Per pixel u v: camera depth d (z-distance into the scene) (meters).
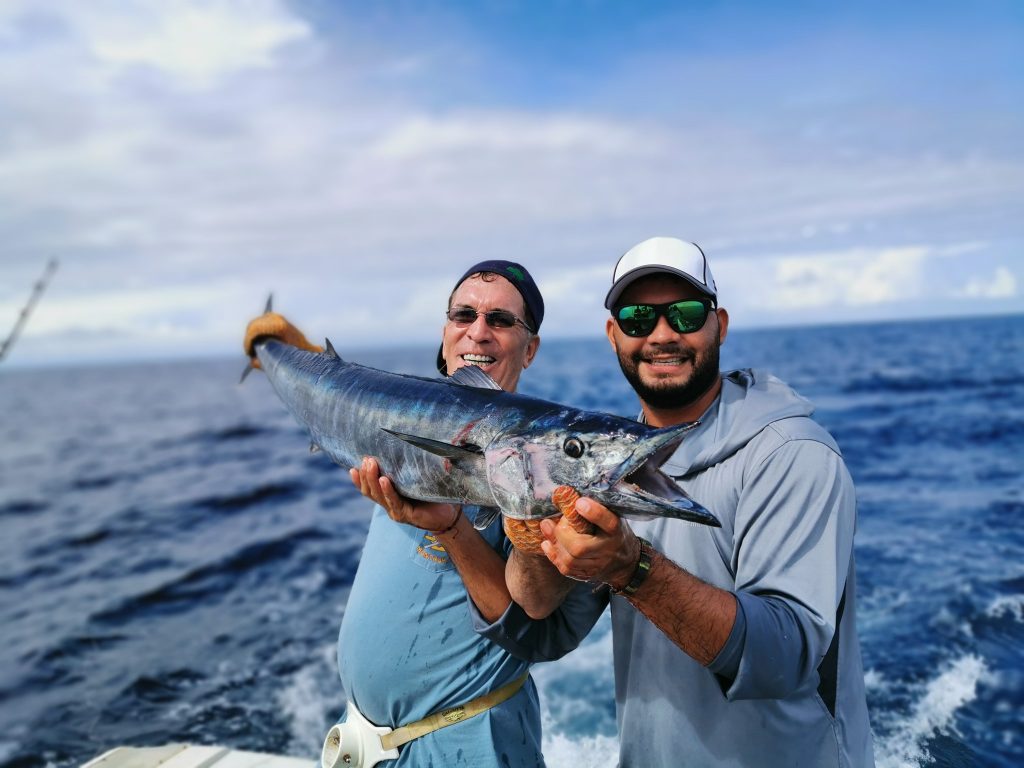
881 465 12.23
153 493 15.28
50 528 12.43
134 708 5.19
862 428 16.55
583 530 1.67
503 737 2.38
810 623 1.84
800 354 49.84
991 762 3.45
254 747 4.54
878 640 5.04
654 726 2.19
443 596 2.38
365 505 12.07
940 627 5.17
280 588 7.80
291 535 10.05
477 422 2.19
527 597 2.13
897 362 38.69
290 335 3.87
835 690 2.08
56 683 5.73
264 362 3.72
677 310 2.29
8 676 5.93
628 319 2.35
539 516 1.92
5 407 61.81
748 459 2.10
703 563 2.15
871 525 8.27
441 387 2.47
